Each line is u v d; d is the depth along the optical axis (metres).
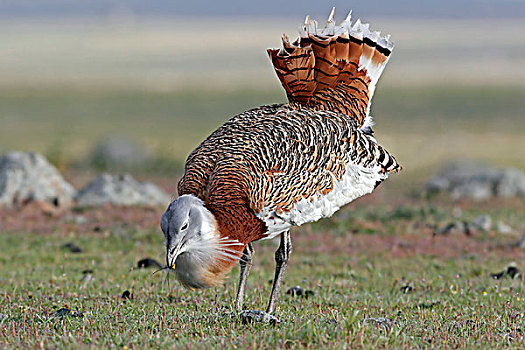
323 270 34.25
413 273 33.53
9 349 18.75
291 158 22.34
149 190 50.34
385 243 40.91
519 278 32.16
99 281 30.39
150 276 31.30
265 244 40.12
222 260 20.61
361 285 30.94
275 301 24.02
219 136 22.81
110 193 49.03
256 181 21.62
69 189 49.72
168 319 21.97
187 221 19.91
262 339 18.88
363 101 26.33
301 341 18.92
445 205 52.47
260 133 22.55
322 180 23.12
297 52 24.78
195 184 21.55
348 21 26.33
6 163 49.25
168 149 81.94
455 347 19.34
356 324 19.61
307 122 23.41
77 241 39.59
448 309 25.39
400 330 20.14
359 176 24.62
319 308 24.69
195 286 20.73
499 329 21.44
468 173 61.38
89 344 19.00
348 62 26.14
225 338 19.20
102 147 75.81
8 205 47.25
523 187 56.56
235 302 24.47
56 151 72.06
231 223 20.81
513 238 42.50
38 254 36.56
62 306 24.98
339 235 42.81
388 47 26.92
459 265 35.62
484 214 48.84
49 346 18.66
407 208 49.47
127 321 21.84
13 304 25.67
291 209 22.41
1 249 37.66
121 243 39.22
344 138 24.20
